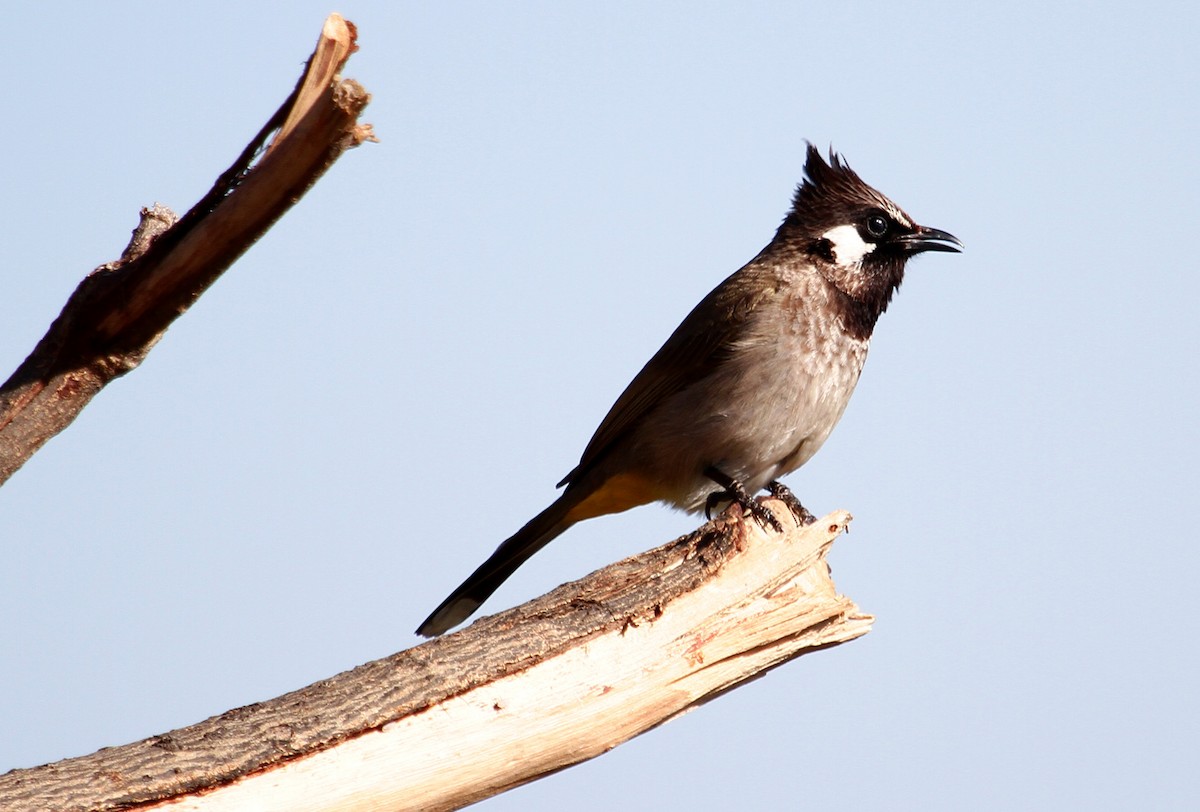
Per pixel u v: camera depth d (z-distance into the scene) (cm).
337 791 699
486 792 757
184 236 645
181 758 670
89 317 656
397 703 727
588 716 782
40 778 641
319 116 618
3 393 658
